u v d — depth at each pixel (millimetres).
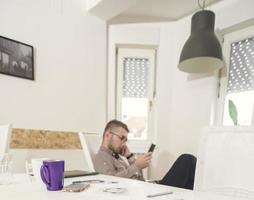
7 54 1688
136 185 912
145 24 2723
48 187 797
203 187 867
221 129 882
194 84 2502
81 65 2250
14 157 1676
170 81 2732
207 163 881
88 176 1166
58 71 2053
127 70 2760
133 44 2678
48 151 1923
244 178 776
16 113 1737
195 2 2367
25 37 1824
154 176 2629
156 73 2758
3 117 1661
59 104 2047
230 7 2176
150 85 2754
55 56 2033
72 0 2184
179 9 2523
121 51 2717
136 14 2650
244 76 2162
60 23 2078
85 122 2270
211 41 1793
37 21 1909
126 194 752
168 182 1727
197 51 1772
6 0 1714
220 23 2260
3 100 1667
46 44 1968
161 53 2715
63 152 2027
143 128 2748
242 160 795
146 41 2678
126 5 2227
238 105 2186
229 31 2287
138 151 2693
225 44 2326
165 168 2666
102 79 2459
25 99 1801
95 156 1637
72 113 2152
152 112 2750
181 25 2684
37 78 1892
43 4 1955
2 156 1188
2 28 1686
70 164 2057
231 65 2285
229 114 2230
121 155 1928
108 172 1585
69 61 2145
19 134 1733
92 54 2359
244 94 2145
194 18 1901
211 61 1967
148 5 2449
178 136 2643
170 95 2734
